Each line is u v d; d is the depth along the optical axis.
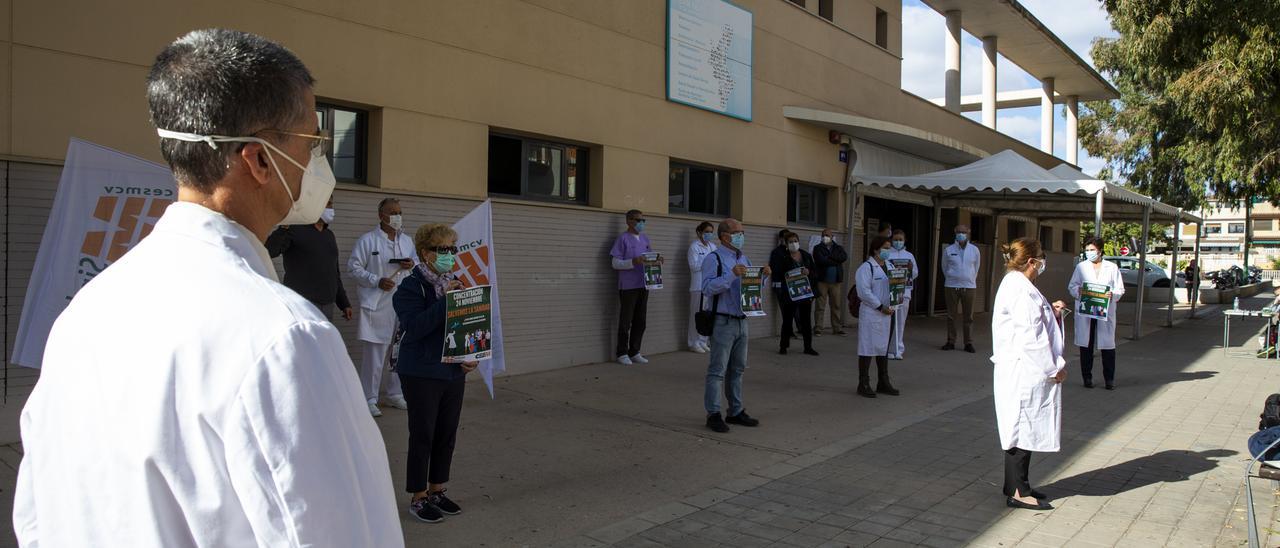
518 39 9.35
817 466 6.23
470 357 4.75
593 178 10.49
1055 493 5.71
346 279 7.73
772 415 7.95
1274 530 5.01
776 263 11.91
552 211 9.78
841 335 14.17
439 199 8.55
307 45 7.48
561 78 9.86
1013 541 4.78
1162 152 27.80
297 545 1.06
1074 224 27.89
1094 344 10.13
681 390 8.94
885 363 9.15
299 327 1.13
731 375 7.48
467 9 8.82
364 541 1.14
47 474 1.14
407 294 4.79
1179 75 15.66
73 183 5.34
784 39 13.66
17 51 5.85
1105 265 10.12
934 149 16.72
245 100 1.25
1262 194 20.34
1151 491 5.78
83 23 6.16
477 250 6.51
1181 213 18.59
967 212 19.80
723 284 7.19
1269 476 4.53
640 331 10.56
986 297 20.56
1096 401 9.25
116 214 5.45
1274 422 5.44
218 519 1.06
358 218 7.86
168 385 1.07
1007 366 5.39
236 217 1.30
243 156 1.26
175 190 5.64
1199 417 8.37
